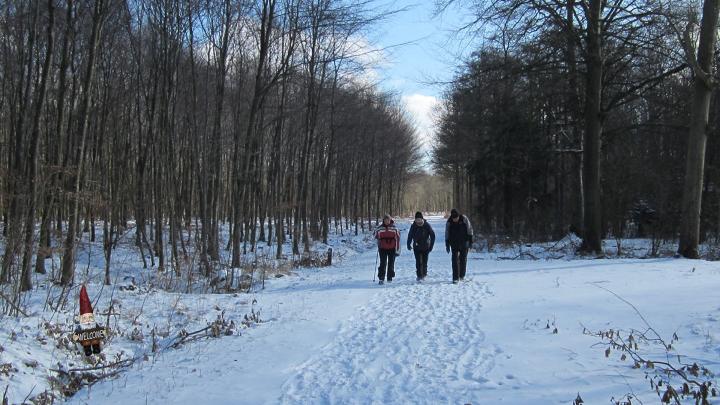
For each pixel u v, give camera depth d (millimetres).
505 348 6734
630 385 5137
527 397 5000
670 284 10328
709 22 15609
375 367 6250
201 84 21891
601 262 15719
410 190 98562
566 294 10094
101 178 21969
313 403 5152
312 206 35188
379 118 43781
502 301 9984
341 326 8531
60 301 9531
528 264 16656
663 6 16984
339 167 45094
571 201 31734
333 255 25953
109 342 7793
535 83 21625
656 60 18641
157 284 14281
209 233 19219
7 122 25922
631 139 28594
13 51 20094
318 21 18531
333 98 29469
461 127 34750
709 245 19938
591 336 7020
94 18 12672
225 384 5824
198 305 10383
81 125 12711
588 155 19312
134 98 25078
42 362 6500
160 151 20281
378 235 13812
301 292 12273
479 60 22562
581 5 18156
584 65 21047
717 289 9383
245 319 9164
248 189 24641
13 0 16422
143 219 20141
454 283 12984
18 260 9539
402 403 5027
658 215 25797
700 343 6293
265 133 28984
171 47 18266
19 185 10664
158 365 6715
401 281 14031
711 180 24500
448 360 6387
